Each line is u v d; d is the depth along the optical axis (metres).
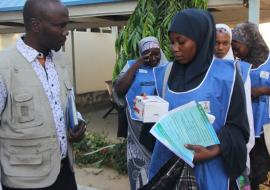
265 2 6.52
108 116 10.67
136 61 3.55
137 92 3.45
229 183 2.11
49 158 2.21
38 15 2.15
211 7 5.73
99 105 12.88
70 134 2.31
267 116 3.22
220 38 3.12
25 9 2.20
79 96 12.20
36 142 2.17
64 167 2.41
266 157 3.17
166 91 2.23
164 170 2.18
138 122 3.34
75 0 6.57
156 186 2.19
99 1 6.40
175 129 2.01
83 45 12.42
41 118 2.17
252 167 3.21
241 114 2.09
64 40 2.25
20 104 2.13
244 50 3.31
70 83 2.41
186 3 4.94
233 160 2.07
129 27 5.12
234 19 8.76
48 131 2.19
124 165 5.36
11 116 2.15
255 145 3.19
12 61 2.16
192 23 2.03
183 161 2.12
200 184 2.10
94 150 6.00
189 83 2.12
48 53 2.31
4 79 2.12
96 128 8.89
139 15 5.06
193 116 2.04
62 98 2.31
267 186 3.17
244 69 2.55
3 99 2.12
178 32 2.04
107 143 6.29
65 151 2.34
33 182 2.19
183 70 2.17
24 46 2.22
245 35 3.29
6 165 2.18
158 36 4.81
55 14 2.16
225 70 2.11
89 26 9.40
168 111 2.13
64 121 2.31
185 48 2.05
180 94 2.13
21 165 2.17
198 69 2.09
